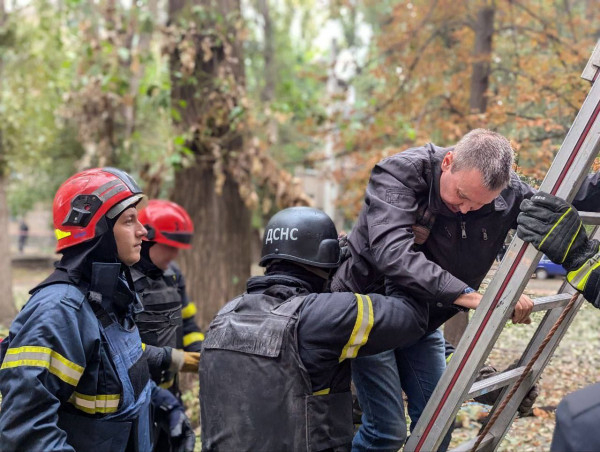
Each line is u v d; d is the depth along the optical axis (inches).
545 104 199.2
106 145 316.5
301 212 90.0
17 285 622.8
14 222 1052.5
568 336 219.3
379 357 98.5
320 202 692.7
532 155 164.4
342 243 101.3
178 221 137.3
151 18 299.0
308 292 87.3
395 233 85.0
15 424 76.8
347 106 341.1
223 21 300.0
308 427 78.9
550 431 162.7
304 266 88.5
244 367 80.7
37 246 995.9
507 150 83.4
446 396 82.0
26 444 76.5
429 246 93.5
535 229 75.1
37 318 80.8
